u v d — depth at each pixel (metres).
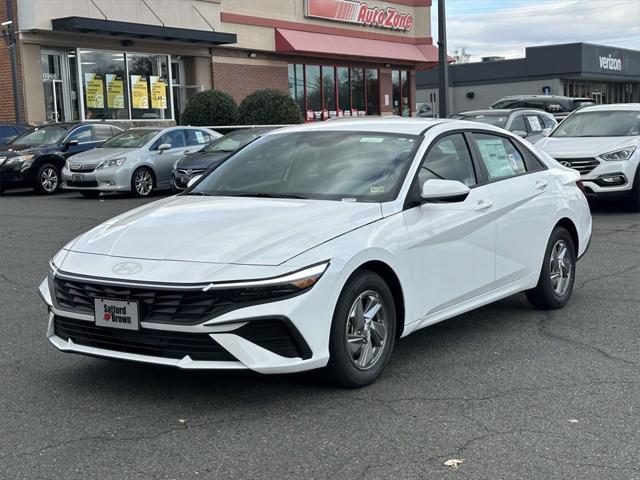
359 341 4.71
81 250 4.71
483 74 52.62
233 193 5.47
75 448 3.95
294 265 4.27
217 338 4.12
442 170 5.53
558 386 4.84
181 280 4.16
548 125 17.08
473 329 6.20
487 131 6.23
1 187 17.17
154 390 4.77
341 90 33.84
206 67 27.69
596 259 9.02
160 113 26.12
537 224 6.34
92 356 4.48
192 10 25.80
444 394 4.69
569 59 49.06
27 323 6.38
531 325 6.30
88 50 23.64
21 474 3.66
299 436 4.07
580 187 7.12
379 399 4.60
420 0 37.28
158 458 3.82
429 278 5.17
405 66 37.50
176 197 5.63
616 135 13.04
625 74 55.41
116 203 15.47
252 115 24.72
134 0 23.83
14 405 4.55
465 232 5.47
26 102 22.16
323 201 5.06
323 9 31.83
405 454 3.85
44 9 21.67
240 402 4.56
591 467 3.70
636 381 4.93
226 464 3.75
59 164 17.92
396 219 4.95
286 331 4.25
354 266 4.52
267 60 30.08
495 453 3.86
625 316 6.55
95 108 24.02
